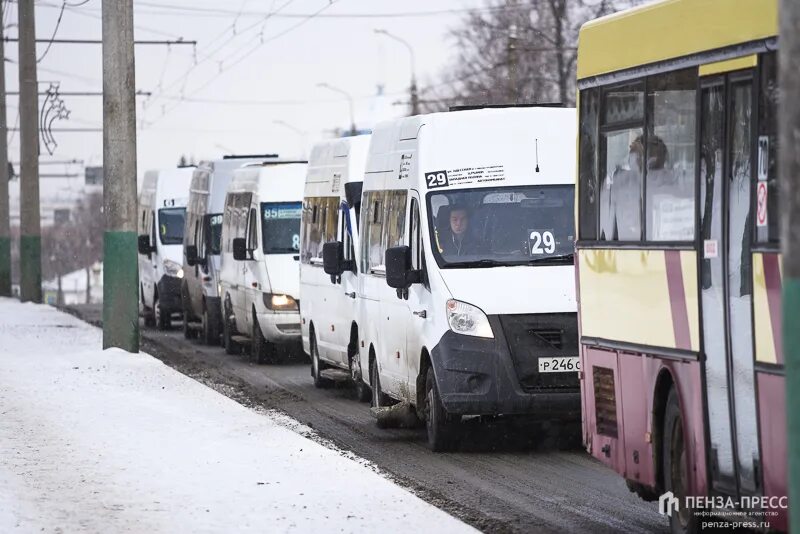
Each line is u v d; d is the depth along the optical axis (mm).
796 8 11789
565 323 30156
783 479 16203
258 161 64812
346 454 30062
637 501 24453
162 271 76812
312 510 22016
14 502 23016
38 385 41906
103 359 48688
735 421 17594
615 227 22000
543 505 24062
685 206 19359
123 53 51219
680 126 19641
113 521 21359
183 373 48031
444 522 20859
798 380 12023
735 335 17594
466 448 31594
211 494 23656
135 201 51562
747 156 17406
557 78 121438
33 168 95500
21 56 95375
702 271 18688
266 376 50031
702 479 18625
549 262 31266
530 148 32625
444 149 32625
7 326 69125
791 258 11922
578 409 30047
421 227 32031
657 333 20250
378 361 36250
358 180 42750
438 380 30406
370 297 37312
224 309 61156
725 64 18172
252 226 56031
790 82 11836
